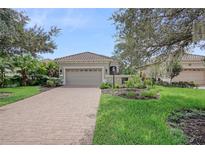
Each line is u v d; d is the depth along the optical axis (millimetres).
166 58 10852
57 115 9859
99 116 9344
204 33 7090
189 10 7738
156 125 7668
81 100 14508
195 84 27594
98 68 28047
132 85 21047
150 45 9406
